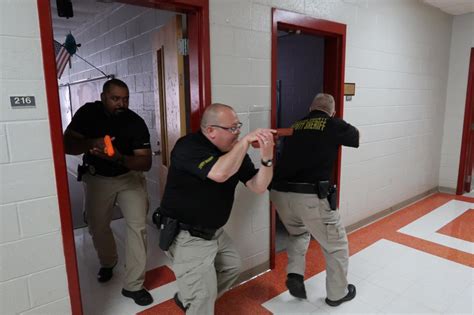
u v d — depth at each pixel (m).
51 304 1.67
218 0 2.04
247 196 2.41
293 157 2.10
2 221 1.49
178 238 1.66
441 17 4.12
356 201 3.36
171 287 2.41
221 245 1.82
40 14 1.48
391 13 3.37
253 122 2.34
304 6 2.53
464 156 4.50
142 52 3.27
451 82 4.50
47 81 1.52
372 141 3.44
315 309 2.13
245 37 2.21
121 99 2.21
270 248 2.62
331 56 2.94
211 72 2.07
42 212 1.58
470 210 3.96
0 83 1.42
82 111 2.25
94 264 2.75
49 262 1.63
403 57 3.64
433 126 4.41
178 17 2.18
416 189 4.32
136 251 2.22
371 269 2.60
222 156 1.50
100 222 2.36
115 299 2.26
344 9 2.86
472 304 2.16
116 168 2.25
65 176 1.62
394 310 2.11
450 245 3.01
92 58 4.59
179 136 2.40
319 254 2.88
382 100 3.47
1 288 1.53
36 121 1.52
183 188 1.61
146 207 2.34
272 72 2.40
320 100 2.22
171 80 2.46
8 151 1.47
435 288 2.34
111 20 3.86
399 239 3.15
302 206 2.04
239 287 2.40
